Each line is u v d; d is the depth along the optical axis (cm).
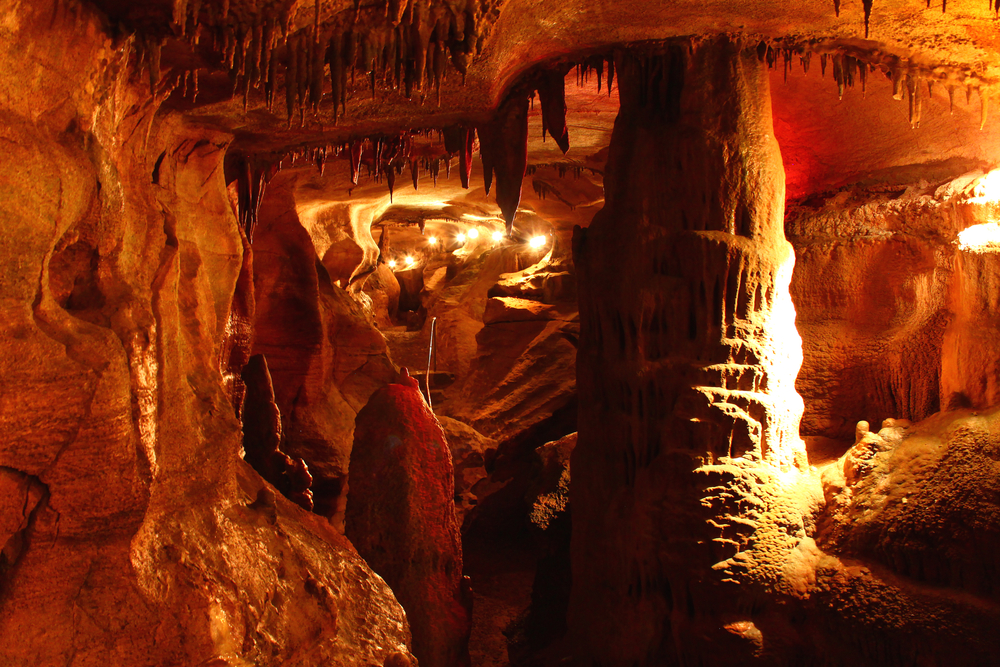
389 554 597
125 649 313
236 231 641
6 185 278
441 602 601
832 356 821
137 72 405
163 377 398
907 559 563
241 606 371
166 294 432
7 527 282
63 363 293
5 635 283
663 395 648
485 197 1620
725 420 613
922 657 524
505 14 546
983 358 620
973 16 568
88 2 327
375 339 1419
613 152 704
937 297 743
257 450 832
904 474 602
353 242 1570
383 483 609
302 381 1205
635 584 645
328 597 443
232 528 422
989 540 526
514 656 855
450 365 2003
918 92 676
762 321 639
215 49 427
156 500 364
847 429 804
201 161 607
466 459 1380
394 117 680
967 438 577
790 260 656
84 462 303
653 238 662
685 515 609
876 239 809
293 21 433
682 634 607
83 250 353
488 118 703
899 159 809
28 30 292
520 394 1590
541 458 1120
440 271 2419
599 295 694
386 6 461
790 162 902
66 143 322
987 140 728
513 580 1133
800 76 776
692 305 645
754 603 590
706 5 586
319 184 1288
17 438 278
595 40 657
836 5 512
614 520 668
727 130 649
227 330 816
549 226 1816
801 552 607
